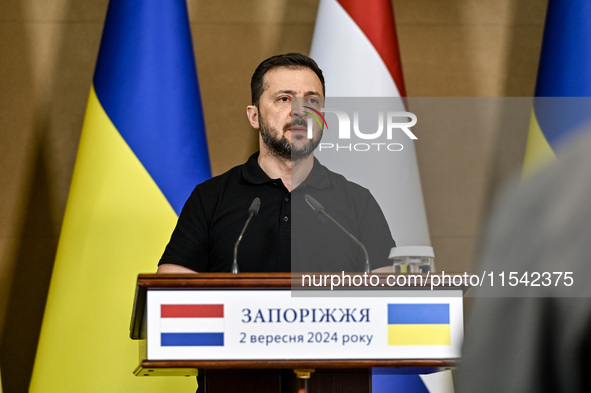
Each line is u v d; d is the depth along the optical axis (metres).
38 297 8.95
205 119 9.41
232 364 4.05
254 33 9.56
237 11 9.60
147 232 7.62
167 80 8.02
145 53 8.02
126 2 8.15
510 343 1.50
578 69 8.38
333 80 8.31
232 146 9.38
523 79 9.66
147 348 4.06
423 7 9.74
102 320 7.46
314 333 4.08
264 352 4.07
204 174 7.98
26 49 9.33
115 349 7.42
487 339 1.52
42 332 7.66
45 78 9.28
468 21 9.74
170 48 8.09
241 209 6.16
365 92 8.28
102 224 7.63
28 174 9.12
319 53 8.41
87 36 9.38
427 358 4.09
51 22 9.40
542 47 8.78
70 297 7.54
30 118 9.20
